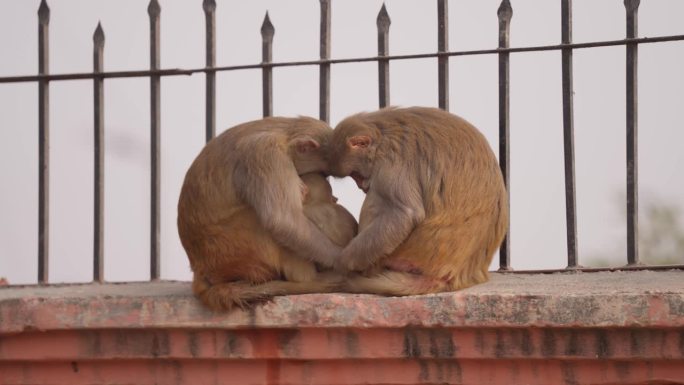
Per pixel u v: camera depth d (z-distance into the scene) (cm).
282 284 838
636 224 976
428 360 808
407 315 793
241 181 840
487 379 803
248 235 839
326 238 850
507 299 780
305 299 808
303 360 825
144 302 836
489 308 782
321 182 887
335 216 877
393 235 823
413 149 846
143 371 855
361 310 799
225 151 859
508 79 980
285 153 858
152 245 1045
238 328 822
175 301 833
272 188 832
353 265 830
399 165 841
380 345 809
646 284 856
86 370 866
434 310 789
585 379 789
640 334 771
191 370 847
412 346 804
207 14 1025
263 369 834
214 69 1020
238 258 838
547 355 785
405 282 826
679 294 759
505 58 978
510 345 790
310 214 866
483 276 884
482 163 855
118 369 861
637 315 762
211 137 1020
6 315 854
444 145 845
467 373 805
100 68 1047
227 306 814
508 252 999
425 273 832
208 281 842
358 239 832
